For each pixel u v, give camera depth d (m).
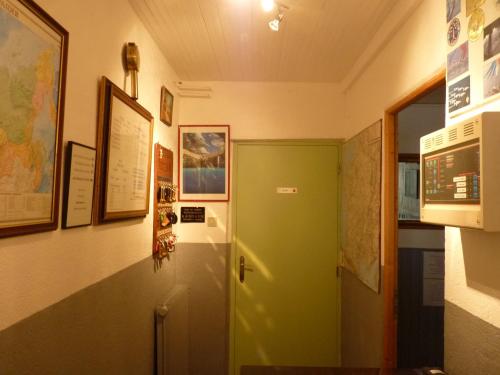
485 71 1.08
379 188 2.13
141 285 1.97
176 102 2.89
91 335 1.39
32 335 1.03
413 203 2.93
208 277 2.94
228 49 2.38
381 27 2.03
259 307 2.96
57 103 1.12
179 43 2.29
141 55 2.00
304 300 2.95
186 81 3.00
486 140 0.96
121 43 1.69
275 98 3.02
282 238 2.98
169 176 2.59
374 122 2.26
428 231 2.91
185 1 1.80
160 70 2.40
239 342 2.95
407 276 2.90
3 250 0.91
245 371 1.43
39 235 1.06
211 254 2.95
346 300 2.80
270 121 3.01
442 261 2.89
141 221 1.97
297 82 3.00
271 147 3.01
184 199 2.97
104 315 1.51
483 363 1.10
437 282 2.89
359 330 2.46
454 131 1.11
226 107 3.02
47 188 1.08
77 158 1.25
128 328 1.78
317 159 3.00
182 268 2.94
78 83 1.28
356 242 2.55
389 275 2.03
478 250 1.13
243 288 2.97
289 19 1.97
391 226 2.04
